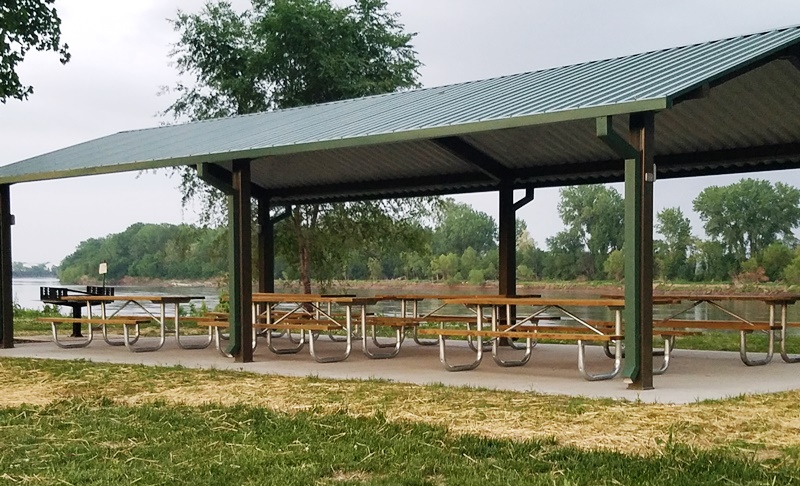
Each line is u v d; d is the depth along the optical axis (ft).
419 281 157.99
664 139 33.88
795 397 22.09
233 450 17.11
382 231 75.25
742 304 87.66
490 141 35.70
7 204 39.45
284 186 46.44
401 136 26.50
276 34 79.61
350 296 33.27
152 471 15.46
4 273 39.27
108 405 22.71
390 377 27.22
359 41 82.53
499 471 15.15
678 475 14.49
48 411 21.75
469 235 175.11
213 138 37.50
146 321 37.09
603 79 27.86
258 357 34.32
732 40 29.66
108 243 177.78
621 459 15.64
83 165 35.99
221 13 81.92
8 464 16.14
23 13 61.41
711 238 153.07
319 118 37.17
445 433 18.19
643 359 23.71
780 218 150.41
